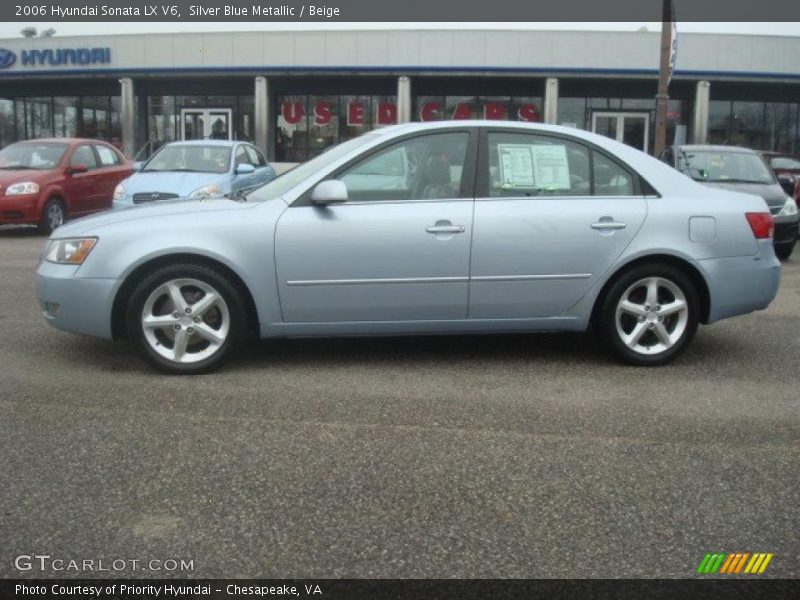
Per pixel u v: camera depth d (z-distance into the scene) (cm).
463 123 550
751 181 1184
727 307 563
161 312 526
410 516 338
